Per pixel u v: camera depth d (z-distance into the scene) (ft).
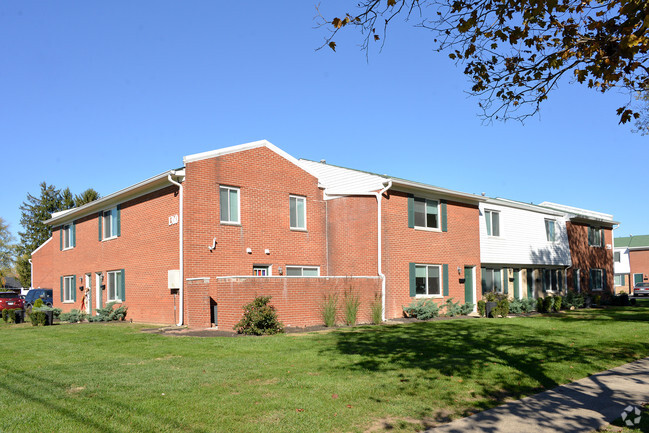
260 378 28.12
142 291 65.16
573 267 105.19
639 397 25.44
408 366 31.68
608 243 119.03
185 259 57.57
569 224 105.81
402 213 69.26
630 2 21.11
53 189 179.73
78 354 36.99
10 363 33.53
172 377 28.19
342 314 57.62
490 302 72.23
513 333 48.96
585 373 30.96
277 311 52.03
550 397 25.38
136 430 19.10
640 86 26.63
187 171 58.59
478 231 81.56
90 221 80.79
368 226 67.36
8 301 96.48
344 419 20.88
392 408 22.53
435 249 73.46
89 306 79.51
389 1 23.29
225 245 61.00
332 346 39.52
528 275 94.07
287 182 68.33
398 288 67.00
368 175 69.10
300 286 54.39
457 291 76.38
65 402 22.94
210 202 60.23
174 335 47.60
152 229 63.57
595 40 25.08
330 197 72.02
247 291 50.08
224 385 26.37
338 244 70.44
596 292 110.32
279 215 66.90
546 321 62.18
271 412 21.61
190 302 55.42
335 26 23.72
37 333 51.39
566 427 20.54
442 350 37.96
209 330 51.19
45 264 103.76
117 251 71.77
